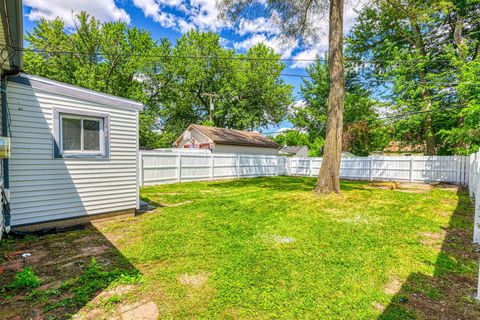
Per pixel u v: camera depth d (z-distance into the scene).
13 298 2.35
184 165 11.88
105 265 3.08
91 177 4.97
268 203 6.82
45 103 4.38
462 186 11.09
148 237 4.10
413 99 13.25
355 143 16.58
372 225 4.83
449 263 3.20
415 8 9.30
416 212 5.93
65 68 19.92
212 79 27.23
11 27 3.03
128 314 2.14
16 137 4.08
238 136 20.66
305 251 3.54
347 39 16.62
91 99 4.92
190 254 3.40
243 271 2.92
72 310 2.19
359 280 2.75
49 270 2.94
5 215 3.99
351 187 10.62
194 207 6.37
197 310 2.20
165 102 25.69
